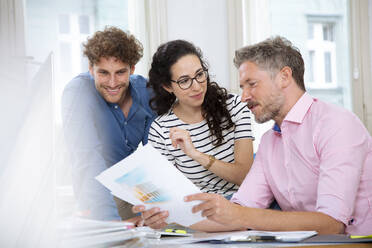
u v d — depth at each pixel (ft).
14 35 9.46
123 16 10.49
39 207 1.79
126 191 3.45
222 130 5.91
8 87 1.74
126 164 3.28
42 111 1.86
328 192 3.87
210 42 10.85
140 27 10.50
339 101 12.16
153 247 3.04
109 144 6.37
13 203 1.70
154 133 6.19
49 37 9.95
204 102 5.89
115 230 2.72
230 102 6.06
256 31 11.35
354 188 3.90
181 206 3.53
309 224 3.64
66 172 2.31
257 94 4.55
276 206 5.01
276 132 4.86
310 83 11.95
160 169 3.30
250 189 4.86
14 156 1.73
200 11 10.84
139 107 6.59
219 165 5.70
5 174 1.71
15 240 1.69
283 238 3.06
